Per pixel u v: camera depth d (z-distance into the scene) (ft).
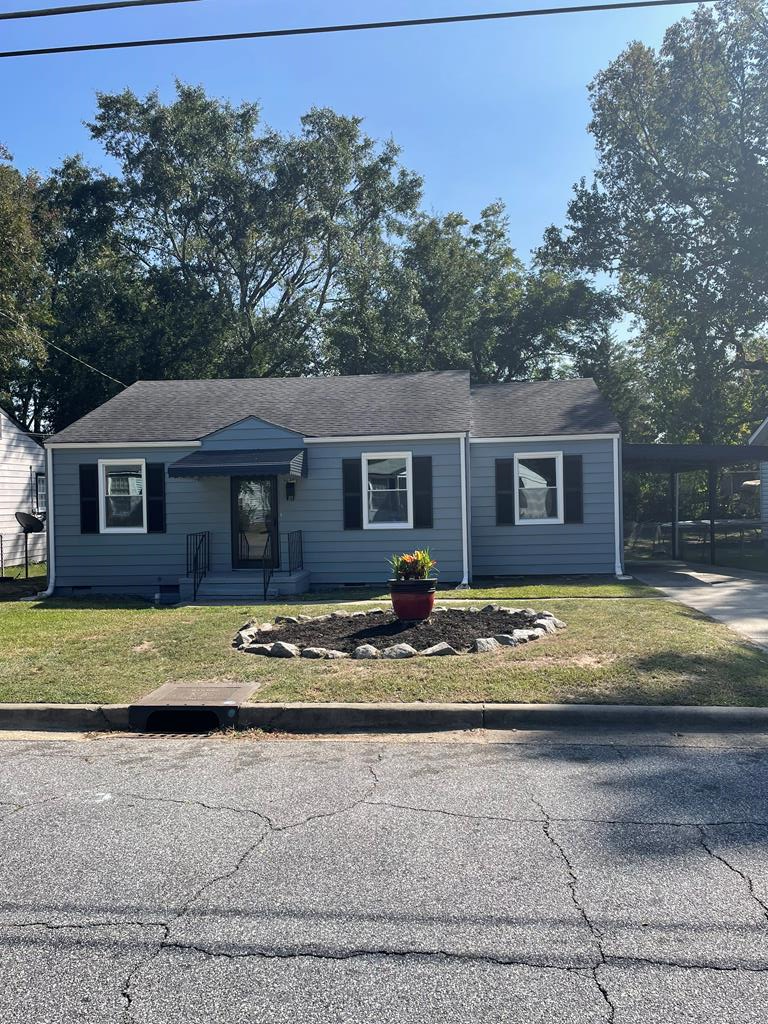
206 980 10.05
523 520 56.90
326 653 28.30
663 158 99.40
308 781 17.70
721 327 101.04
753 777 17.42
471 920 11.40
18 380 105.91
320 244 117.19
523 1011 9.32
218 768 18.80
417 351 107.55
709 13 90.53
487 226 123.24
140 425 57.93
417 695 23.20
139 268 116.47
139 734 22.30
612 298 115.55
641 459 57.06
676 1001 9.45
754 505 103.40
